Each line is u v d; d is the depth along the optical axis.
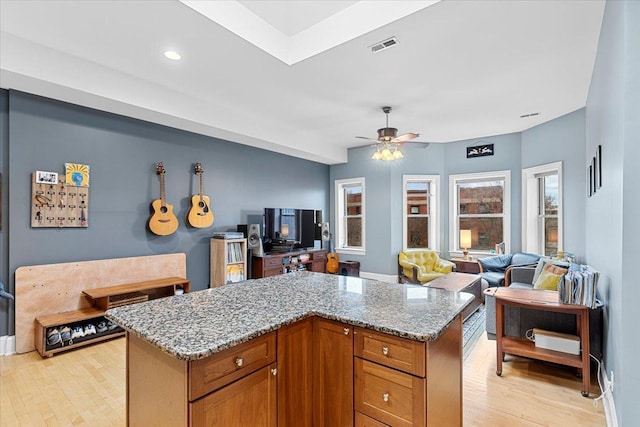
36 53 2.73
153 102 3.51
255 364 1.35
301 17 2.75
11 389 2.47
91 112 3.48
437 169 6.27
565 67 3.09
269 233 5.35
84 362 2.90
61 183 3.28
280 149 5.53
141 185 3.91
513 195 5.55
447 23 2.38
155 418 1.29
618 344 1.85
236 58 2.94
